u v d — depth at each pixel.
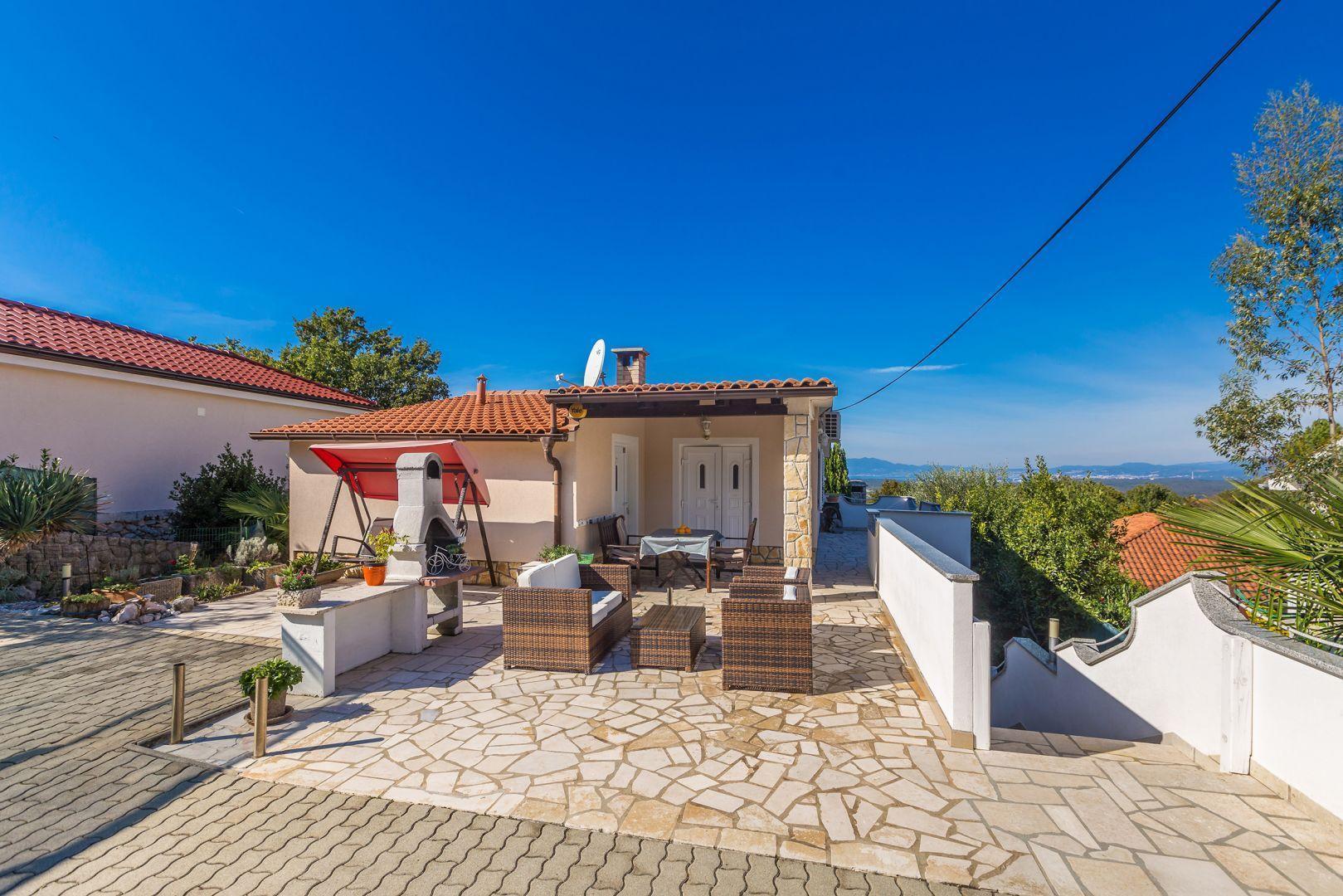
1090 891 2.62
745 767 3.81
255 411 14.92
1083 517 13.05
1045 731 7.20
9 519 8.66
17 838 3.12
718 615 8.09
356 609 5.99
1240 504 4.06
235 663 6.24
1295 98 7.30
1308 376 7.53
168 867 2.86
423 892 2.67
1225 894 2.59
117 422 12.09
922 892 2.63
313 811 3.36
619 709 4.82
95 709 4.96
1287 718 3.42
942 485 21.84
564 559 7.16
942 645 4.51
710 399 8.98
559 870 2.81
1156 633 4.94
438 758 3.99
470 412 11.53
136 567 10.01
